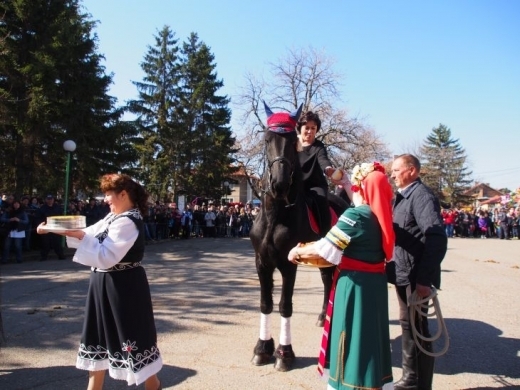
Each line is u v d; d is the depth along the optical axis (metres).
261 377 4.24
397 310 7.02
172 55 39.56
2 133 17.42
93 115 20.56
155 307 6.91
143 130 37.91
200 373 4.30
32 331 5.55
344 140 31.97
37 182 18.69
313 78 30.91
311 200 4.77
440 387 4.14
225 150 39.94
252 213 28.27
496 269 11.98
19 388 3.90
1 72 17.00
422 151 73.06
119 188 3.38
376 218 3.21
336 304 3.18
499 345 5.31
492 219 32.56
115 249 3.11
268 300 4.66
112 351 3.20
